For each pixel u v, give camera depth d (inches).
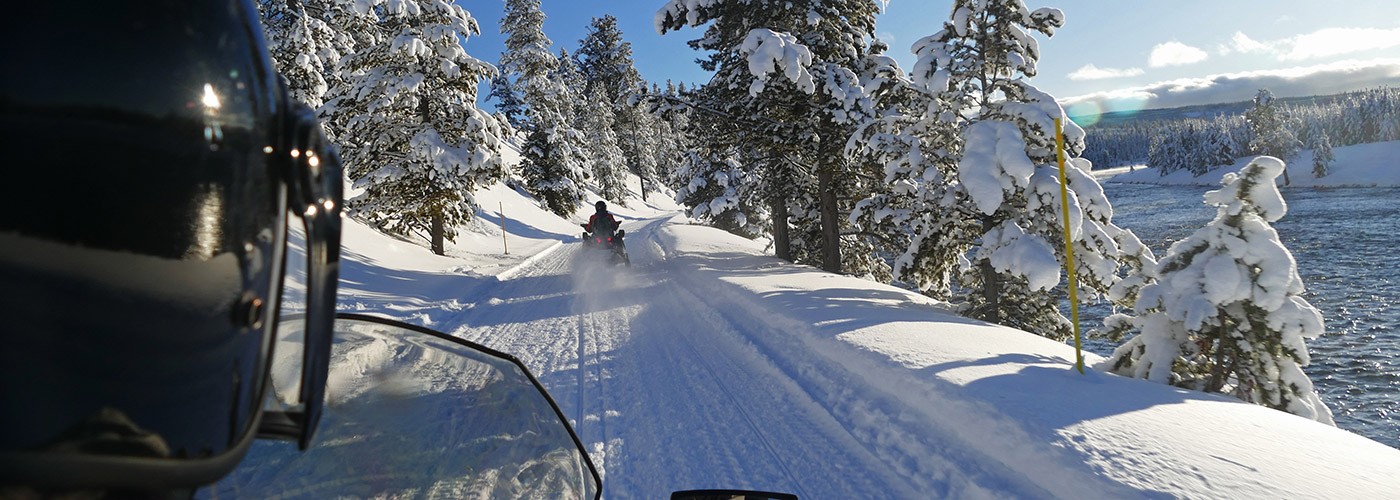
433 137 912.3
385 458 39.8
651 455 203.9
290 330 24.9
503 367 51.0
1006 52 480.4
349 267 638.5
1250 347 270.1
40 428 14.4
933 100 524.1
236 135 18.8
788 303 409.7
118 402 15.5
